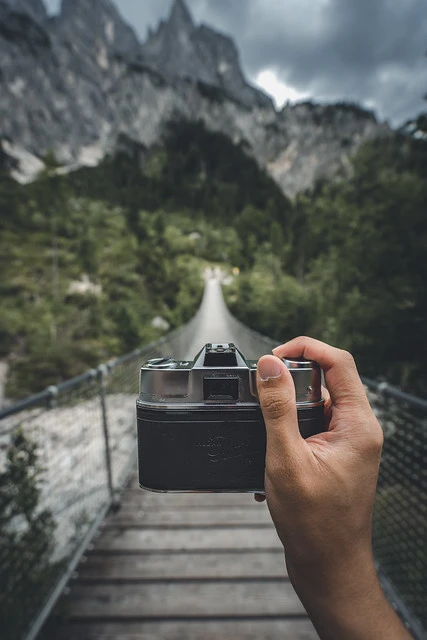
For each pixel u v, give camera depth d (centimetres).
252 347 1117
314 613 52
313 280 2422
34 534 241
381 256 862
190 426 60
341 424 56
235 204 12800
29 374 2294
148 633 203
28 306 2819
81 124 18125
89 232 3853
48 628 205
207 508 331
